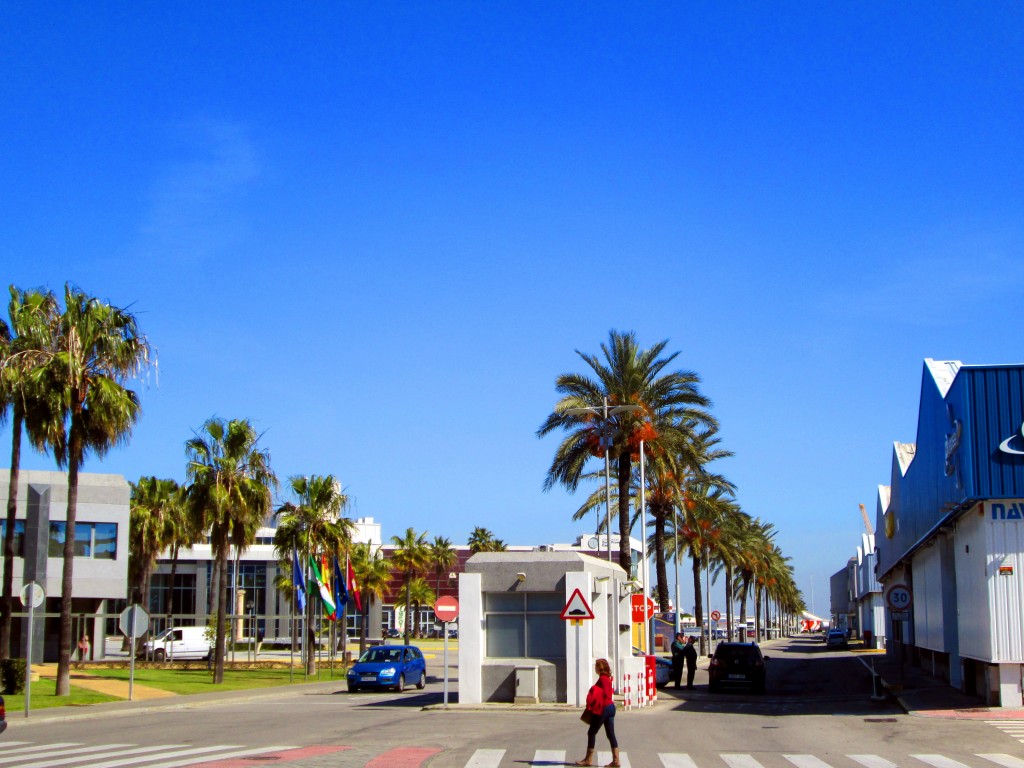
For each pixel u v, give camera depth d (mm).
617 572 32281
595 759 17281
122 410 31734
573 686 27562
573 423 43375
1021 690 26719
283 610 90438
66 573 32281
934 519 34156
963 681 31734
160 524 62906
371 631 100312
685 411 46094
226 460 42438
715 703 32688
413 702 32688
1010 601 26359
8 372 30906
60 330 31781
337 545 55719
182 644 60375
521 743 19656
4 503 49906
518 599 28766
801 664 59875
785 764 16984
